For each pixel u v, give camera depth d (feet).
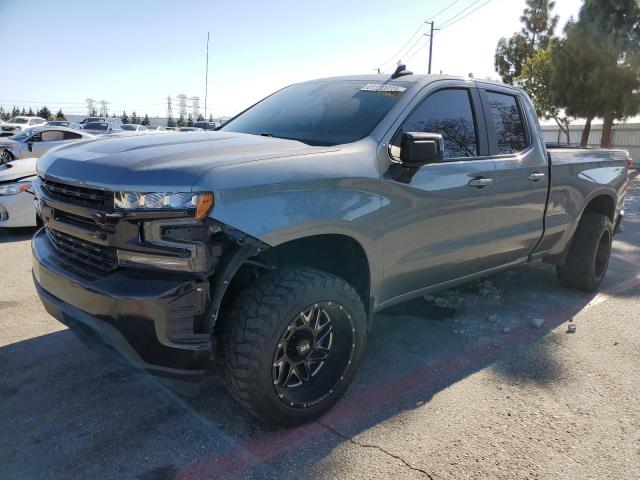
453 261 12.26
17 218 23.29
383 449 8.91
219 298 8.04
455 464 8.57
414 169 10.71
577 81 76.64
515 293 17.26
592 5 73.67
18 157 47.65
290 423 9.24
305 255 10.16
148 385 10.69
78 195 8.62
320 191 9.07
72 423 9.35
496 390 10.96
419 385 11.10
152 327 7.82
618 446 9.18
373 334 13.65
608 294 17.46
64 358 11.77
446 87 12.29
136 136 10.43
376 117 11.01
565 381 11.43
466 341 13.39
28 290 16.37
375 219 10.01
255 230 8.14
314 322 9.27
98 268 8.63
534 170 14.15
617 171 18.22
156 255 7.90
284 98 13.80
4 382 10.68
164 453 8.63
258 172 8.40
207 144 9.52
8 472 8.04
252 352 8.35
